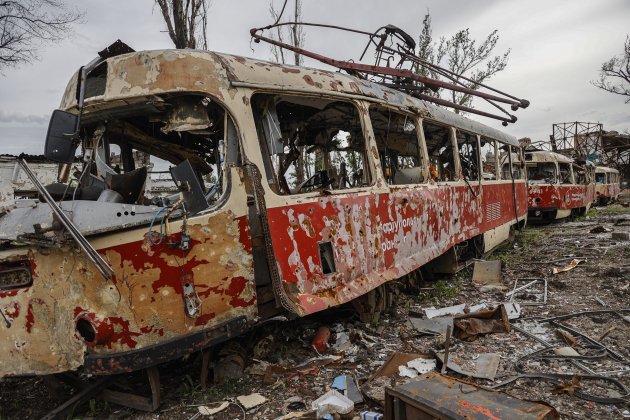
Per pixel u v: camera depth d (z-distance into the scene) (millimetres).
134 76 3826
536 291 7047
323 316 5688
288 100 4801
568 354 4469
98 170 4305
